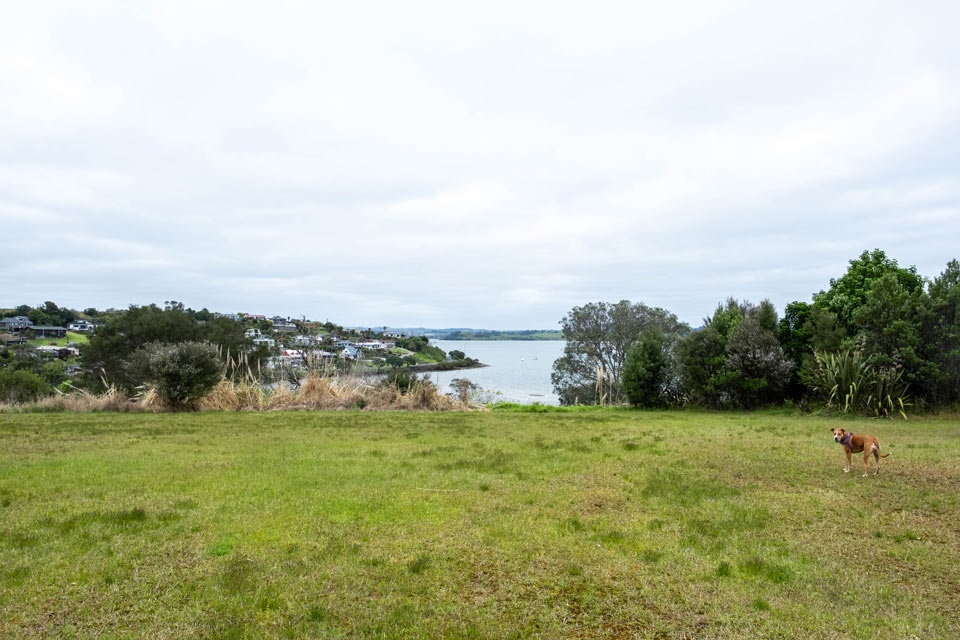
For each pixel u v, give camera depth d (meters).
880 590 4.92
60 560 5.50
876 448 9.17
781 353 22.20
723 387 22.81
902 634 4.20
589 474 9.31
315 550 5.78
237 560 5.49
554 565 5.46
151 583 5.02
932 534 6.32
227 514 6.94
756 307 25.75
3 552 5.69
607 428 16.14
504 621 4.42
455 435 14.48
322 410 22.86
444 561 5.52
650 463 10.28
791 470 9.65
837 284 24.52
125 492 8.02
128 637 4.14
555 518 6.87
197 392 21.66
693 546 5.94
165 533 6.25
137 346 34.31
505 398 44.84
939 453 11.13
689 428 16.05
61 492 8.04
